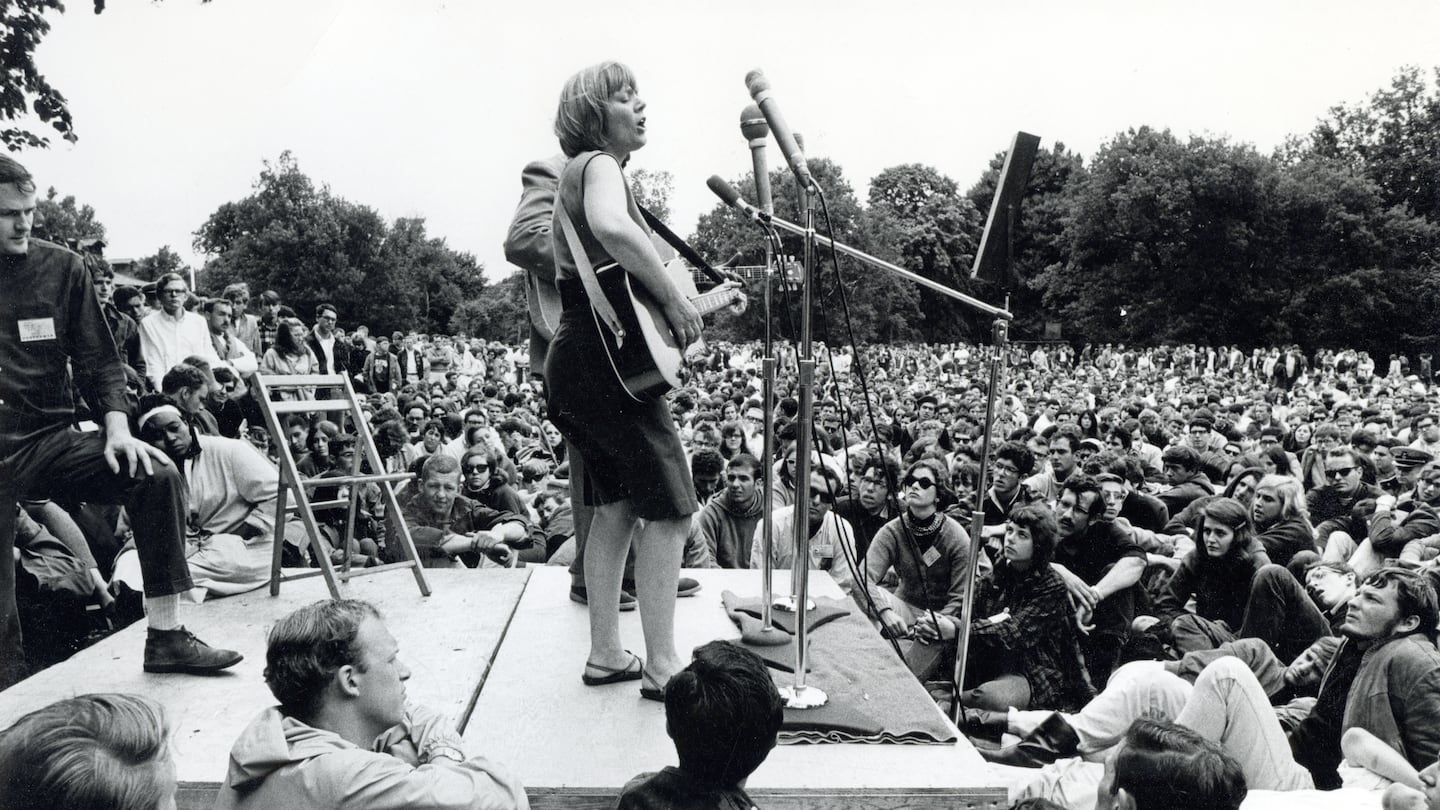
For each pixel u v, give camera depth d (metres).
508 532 5.88
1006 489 7.54
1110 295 52.03
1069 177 60.53
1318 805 3.11
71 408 3.34
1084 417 14.20
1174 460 8.52
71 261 3.33
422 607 4.09
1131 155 50.56
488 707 3.04
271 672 2.38
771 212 3.29
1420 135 46.75
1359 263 45.88
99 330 3.35
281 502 4.18
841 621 3.98
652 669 3.11
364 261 36.84
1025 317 62.03
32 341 3.20
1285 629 5.13
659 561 3.07
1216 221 47.69
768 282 3.43
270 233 35.22
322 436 6.74
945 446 11.78
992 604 5.27
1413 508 7.42
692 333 2.95
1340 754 3.95
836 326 50.00
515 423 11.03
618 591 3.25
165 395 5.30
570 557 5.74
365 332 19.22
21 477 3.25
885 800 2.69
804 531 3.08
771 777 2.70
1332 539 7.29
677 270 3.30
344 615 2.41
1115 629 5.38
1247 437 14.88
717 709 2.18
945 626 5.00
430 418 11.10
